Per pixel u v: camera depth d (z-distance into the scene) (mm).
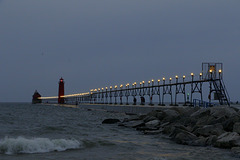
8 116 64938
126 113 84312
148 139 25469
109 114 90250
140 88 99812
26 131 29703
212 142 21516
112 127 37625
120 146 21188
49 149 19078
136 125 36344
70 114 89875
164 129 29000
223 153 18719
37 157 16812
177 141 23188
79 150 19312
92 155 17797
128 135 28531
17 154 17500
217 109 31203
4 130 30766
